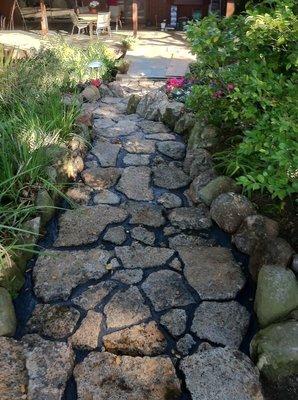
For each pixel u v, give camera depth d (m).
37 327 2.01
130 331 2.00
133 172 3.47
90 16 8.41
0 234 2.36
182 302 2.17
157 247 2.60
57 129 3.37
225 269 2.40
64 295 2.21
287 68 2.38
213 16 3.09
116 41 8.14
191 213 2.92
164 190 3.24
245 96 2.43
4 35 8.11
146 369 1.80
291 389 1.68
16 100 3.55
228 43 2.93
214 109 3.52
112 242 2.62
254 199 2.81
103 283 2.29
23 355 1.82
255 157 2.92
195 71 4.05
